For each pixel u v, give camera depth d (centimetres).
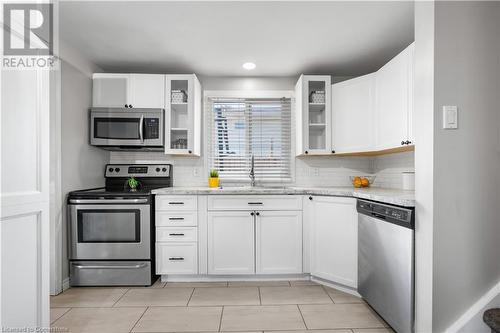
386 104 244
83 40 251
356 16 214
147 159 331
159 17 215
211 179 314
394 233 177
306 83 302
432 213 149
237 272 266
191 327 188
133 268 257
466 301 149
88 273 256
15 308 128
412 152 260
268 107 337
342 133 291
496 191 151
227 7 203
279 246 266
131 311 209
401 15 213
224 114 337
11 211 124
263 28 231
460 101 150
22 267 131
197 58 289
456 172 150
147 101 299
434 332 149
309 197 265
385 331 183
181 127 315
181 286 257
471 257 150
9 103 124
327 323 192
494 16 152
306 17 215
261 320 196
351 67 311
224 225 266
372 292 203
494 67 152
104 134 289
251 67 311
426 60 154
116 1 195
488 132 151
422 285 156
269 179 335
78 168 272
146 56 285
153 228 269
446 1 150
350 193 232
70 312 208
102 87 295
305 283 262
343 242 238
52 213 239
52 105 239
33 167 137
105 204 257
